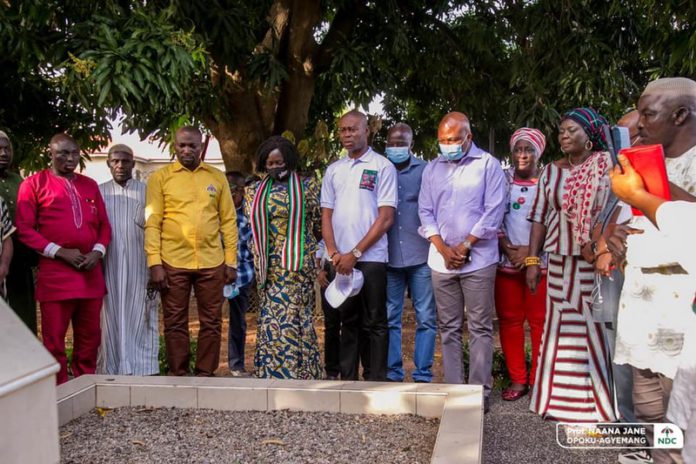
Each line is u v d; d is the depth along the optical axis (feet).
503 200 12.12
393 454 8.73
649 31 19.25
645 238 7.18
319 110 32.30
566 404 11.64
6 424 3.57
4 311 4.17
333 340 15.61
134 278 14.78
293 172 13.33
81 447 9.22
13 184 14.23
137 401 11.09
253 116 25.93
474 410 9.14
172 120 22.33
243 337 17.56
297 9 24.90
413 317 27.50
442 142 12.19
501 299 13.61
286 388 10.71
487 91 29.30
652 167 6.73
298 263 12.97
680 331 6.90
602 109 26.07
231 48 20.31
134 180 15.23
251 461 8.63
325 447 9.04
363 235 12.78
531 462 9.86
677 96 7.25
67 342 21.59
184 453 8.95
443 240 12.41
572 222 11.11
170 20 17.52
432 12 26.84
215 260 14.43
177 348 14.21
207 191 14.35
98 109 17.51
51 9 15.51
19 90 22.31
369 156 13.07
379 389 10.52
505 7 25.89
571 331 11.62
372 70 26.09
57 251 12.91
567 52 22.54
